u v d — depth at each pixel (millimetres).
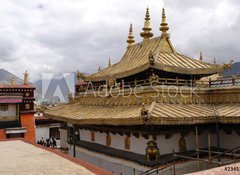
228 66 20297
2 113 46562
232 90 18172
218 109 17844
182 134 17641
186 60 20984
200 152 17672
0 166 9961
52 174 8664
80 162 10461
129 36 26422
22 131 45906
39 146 15492
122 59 25688
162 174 15875
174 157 15625
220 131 18281
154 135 16109
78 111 24703
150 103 17078
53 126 57188
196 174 6199
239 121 15547
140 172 16922
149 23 24188
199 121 15828
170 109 16328
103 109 21531
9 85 47625
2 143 17031
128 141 18953
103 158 21594
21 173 8898
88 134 25594
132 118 15062
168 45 21906
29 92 48750
